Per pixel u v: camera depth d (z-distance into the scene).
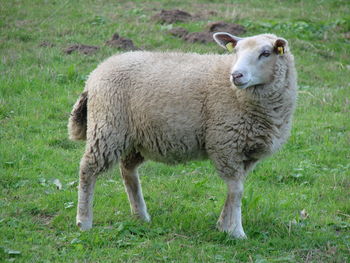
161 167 9.06
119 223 6.85
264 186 8.53
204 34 14.55
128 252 6.12
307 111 11.51
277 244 6.49
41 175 8.34
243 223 6.98
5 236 6.40
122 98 6.64
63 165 8.84
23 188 7.89
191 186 8.30
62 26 14.73
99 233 6.53
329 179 8.68
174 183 8.44
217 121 6.45
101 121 6.59
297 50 14.73
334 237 6.72
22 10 15.69
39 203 7.41
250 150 6.55
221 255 6.13
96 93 6.65
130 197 7.17
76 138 7.17
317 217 7.40
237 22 16.16
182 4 18.14
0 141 9.30
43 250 6.09
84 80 11.91
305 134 10.38
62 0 16.97
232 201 6.63
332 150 9.80
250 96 6.34
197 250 6.21
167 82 6.58
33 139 9.52
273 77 6.39
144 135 6.70
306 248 6.40
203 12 17.00
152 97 6.57
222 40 7.03
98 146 6.62
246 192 8.16
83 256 5.98
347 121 11.04
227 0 19.00
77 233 6.54
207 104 6.48
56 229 6.72
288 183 8.72
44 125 10.12
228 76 6.47
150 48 13.78
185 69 6.64
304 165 9.20
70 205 7.36
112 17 15.88
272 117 6.47
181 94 6.52
